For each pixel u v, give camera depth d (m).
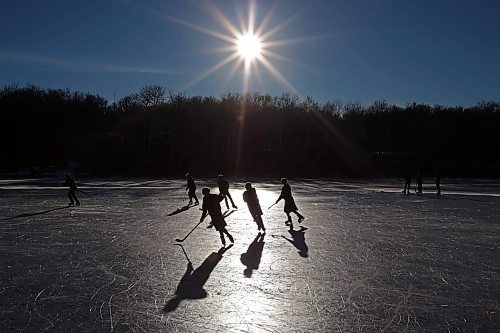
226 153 67.75
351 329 7.14
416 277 10.16
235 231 15.77
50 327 7.14
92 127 75.19
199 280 9.67
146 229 16.11
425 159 72.88
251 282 9.55
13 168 66.00
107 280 9.70
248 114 70.31
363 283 9.62
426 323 7.43
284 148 68.88
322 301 8.43
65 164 66.62
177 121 68.19
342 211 21.98
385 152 75.38
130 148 63.22
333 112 79.25
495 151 73.94
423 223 18.19
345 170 64.69
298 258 11.77
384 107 85.44
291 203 17.27
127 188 37.03
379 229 16.56
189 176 24.14
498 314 7.88
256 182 47.12
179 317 7.56
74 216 19.56
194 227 16.48
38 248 12.91
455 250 13.04
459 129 77.06
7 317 7.57
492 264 11.41
